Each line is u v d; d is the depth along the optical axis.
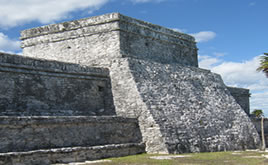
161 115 20.08
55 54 24.45
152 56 25.11
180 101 22.50
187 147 19.69
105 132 17.70
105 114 21.78
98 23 23.14
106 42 22.77
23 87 18.11
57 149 14.80
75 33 23.92
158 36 25.86
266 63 20.86
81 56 23.50
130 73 21.22
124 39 22.88
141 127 19.84
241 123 25.95
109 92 21.95
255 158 16.92
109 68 22.31
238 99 35.97
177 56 27.66
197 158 16.64
